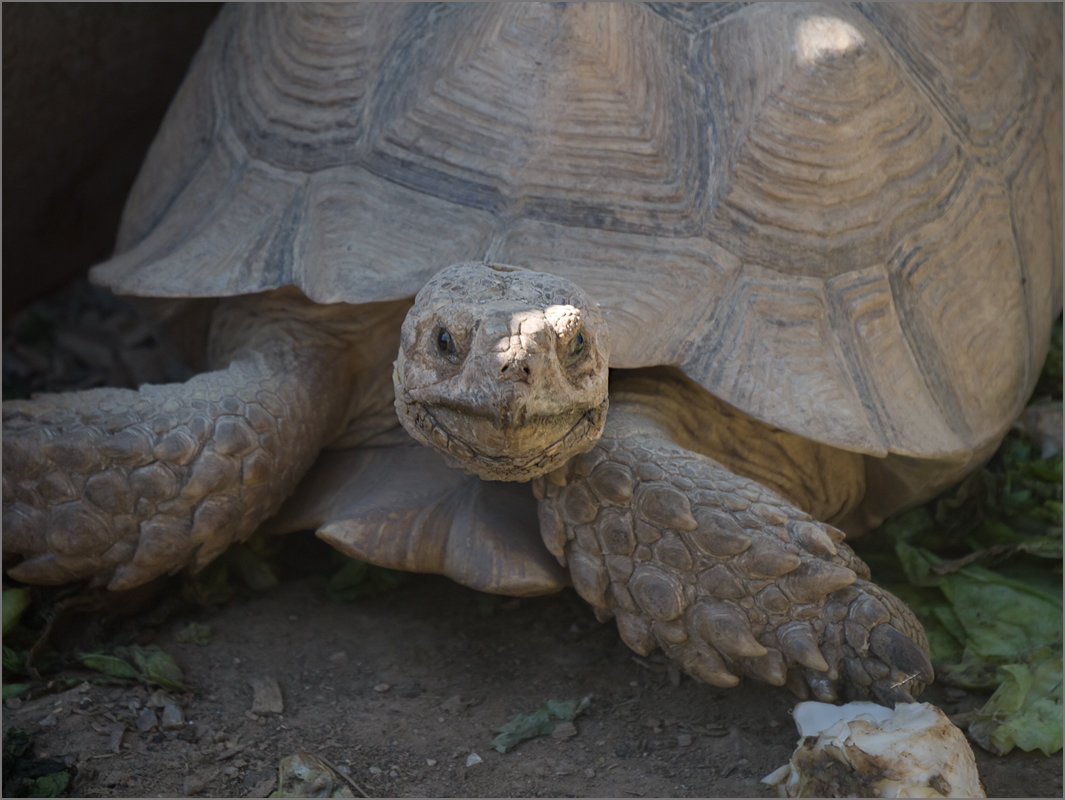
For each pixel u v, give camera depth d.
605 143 1.00
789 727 0.95
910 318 1.02
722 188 1.00
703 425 1.00
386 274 0.98
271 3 1.13
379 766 0.92
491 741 0.94
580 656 1.01
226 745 0.93
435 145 1.02
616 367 0.95
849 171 1.02
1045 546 1.06
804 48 1.03
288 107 1.07
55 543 0.97
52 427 0.98
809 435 0.95
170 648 1.00
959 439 1.02
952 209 1.05
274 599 1.06
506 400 0.83
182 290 1.02
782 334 0.98
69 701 0.95
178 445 0.97
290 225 1.03
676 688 0.98
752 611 0.91
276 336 1.04
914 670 0.89
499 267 0.92
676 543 0.92
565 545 0.95
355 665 1.00
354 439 1.07
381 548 0.98
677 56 1.03
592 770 0.92
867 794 0.86
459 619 1.05
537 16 1.02
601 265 0.97
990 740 0.94
